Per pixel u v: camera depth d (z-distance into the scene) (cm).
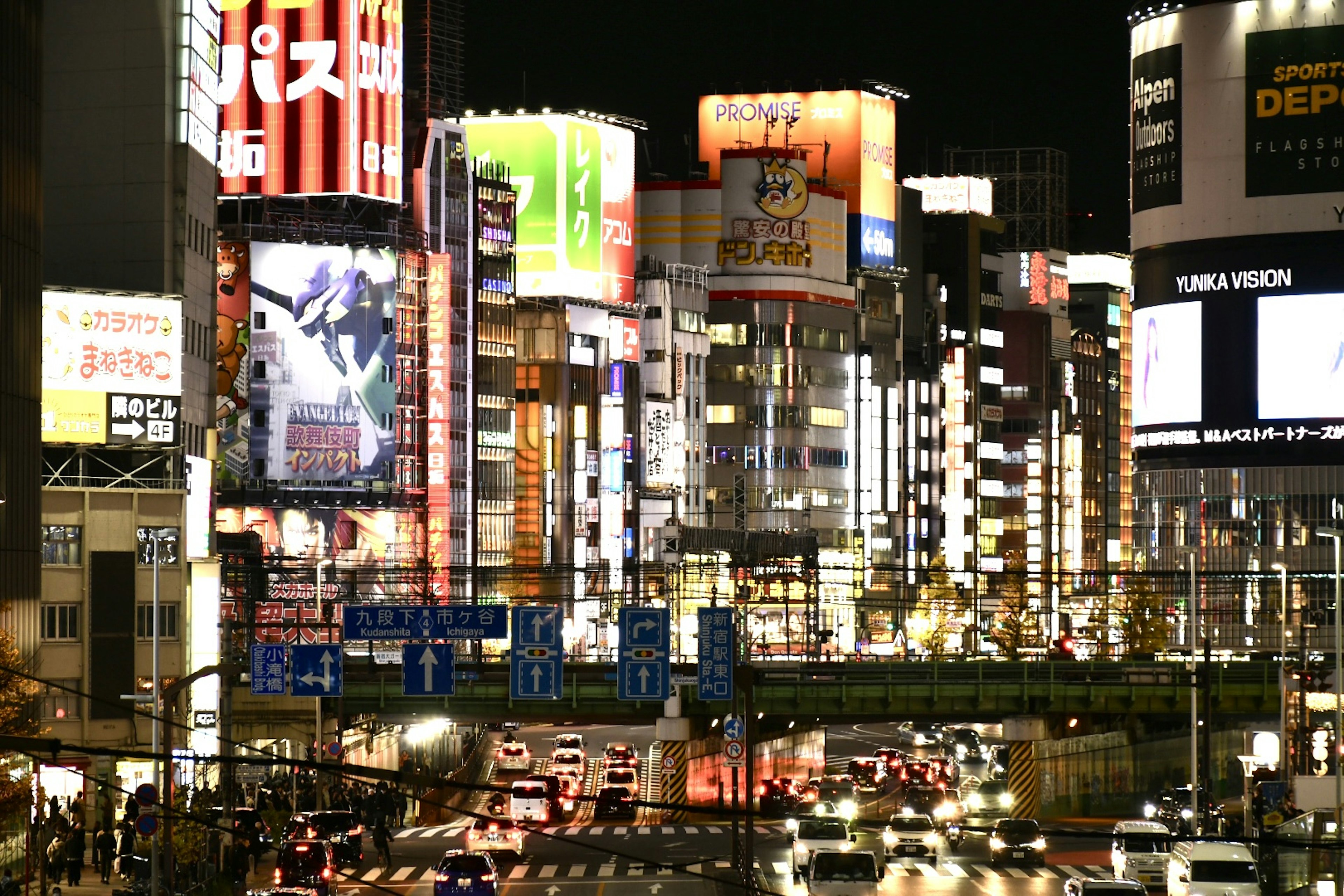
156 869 8962
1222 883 10019
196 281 19200
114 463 15975
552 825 16688
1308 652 19212
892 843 13325
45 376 15588
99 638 14838
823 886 10269
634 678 10388
